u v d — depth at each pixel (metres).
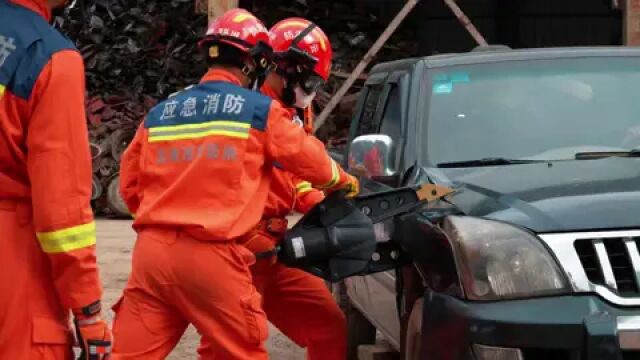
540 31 21.89
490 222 3.63
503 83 5.00
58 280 2.90
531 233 3.55
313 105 16.14
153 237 3.91
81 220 2.87
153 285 3.90
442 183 4.25
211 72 4.10
